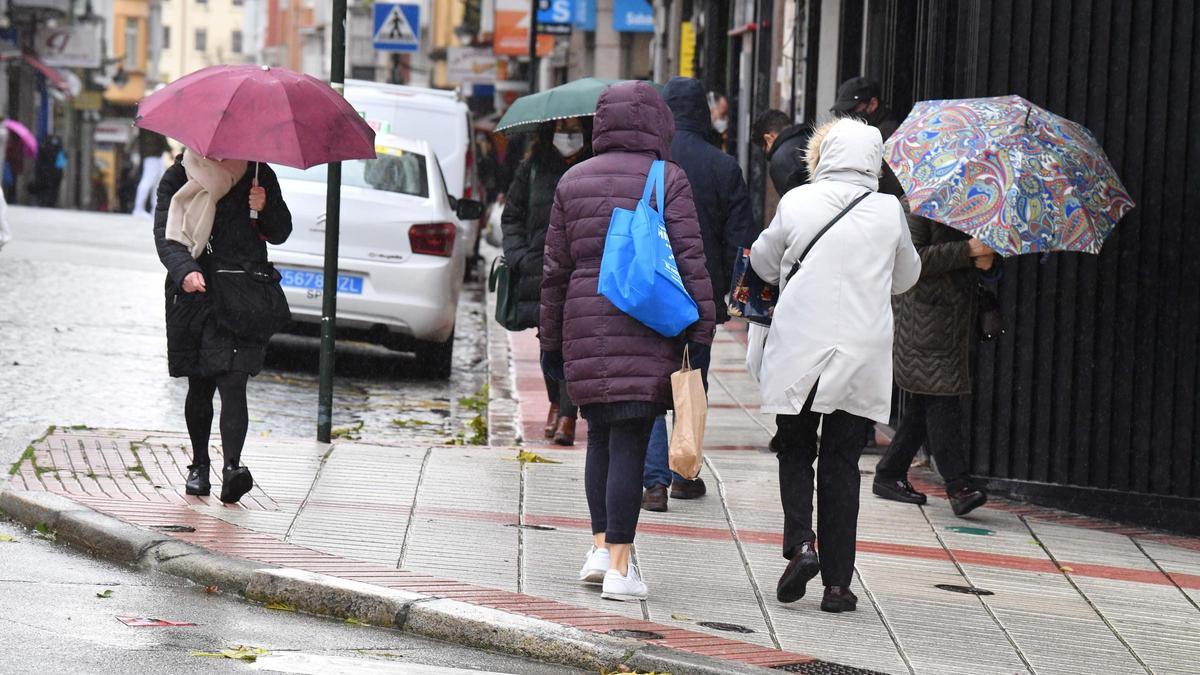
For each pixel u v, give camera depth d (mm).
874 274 13766
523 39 81312
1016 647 13211
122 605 12656
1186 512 19906
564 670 11859
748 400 26609
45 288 36062
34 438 18641
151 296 36219
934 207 16797
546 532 15984
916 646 12992
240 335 16234
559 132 20703
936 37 21062
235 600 13211
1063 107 19859
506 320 21031
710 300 13625
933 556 16391
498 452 20328
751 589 14469
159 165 87938
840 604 13828
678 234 13570
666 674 11609
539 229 20906
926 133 17297
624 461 13688
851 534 13859
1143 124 19688
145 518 15086
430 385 28641
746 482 19406
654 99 13883
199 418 16531
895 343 18375
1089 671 12672
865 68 31062
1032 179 16875
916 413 18781
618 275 13250
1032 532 18016
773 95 42812
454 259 28219
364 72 152750
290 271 26875
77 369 25625
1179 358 19859
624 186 13617
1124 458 20016
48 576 13406
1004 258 18188
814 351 13625
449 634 12414
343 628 12578
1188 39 19547
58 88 124000
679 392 13281
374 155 16328
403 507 16656
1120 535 18438
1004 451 20219
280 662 11289
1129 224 19828
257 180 16328
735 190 18266
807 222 13812
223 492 16125
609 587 13609
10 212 68438
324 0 181625
